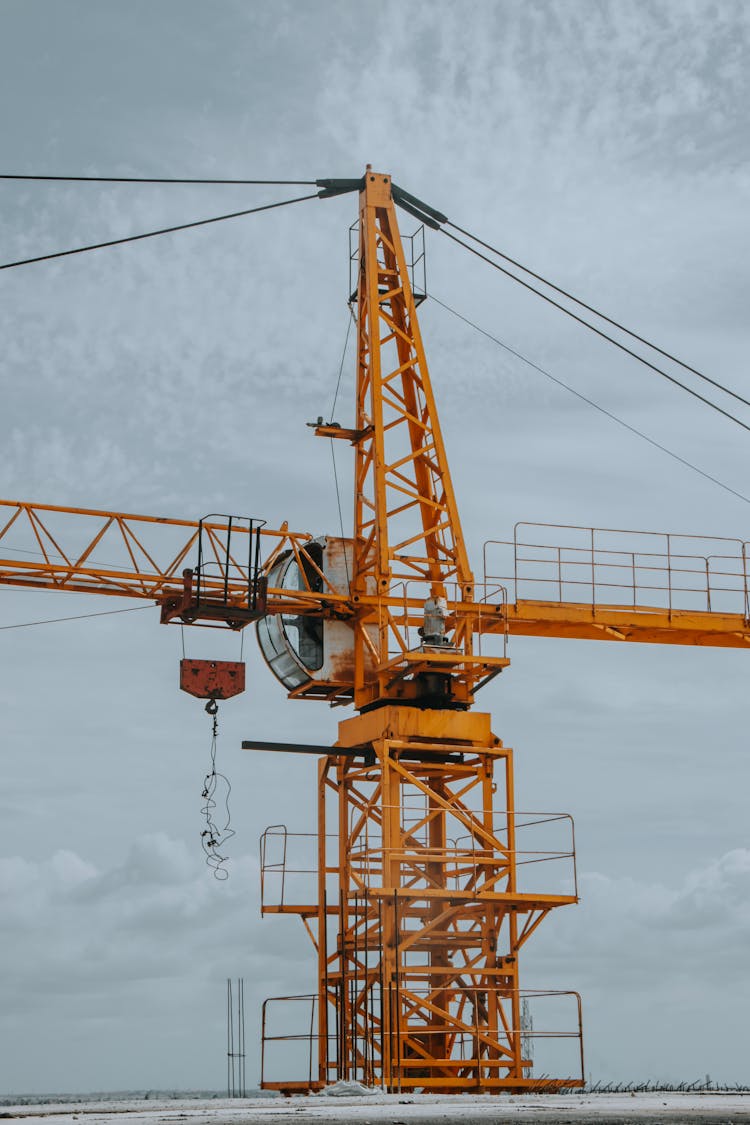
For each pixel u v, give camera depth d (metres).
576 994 54.09
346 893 58.47
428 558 60.84
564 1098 44.91
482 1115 33.19
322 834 59.78
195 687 56.50
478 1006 55.25
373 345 61.19
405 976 55.53
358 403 62.44
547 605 61.75
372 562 60.12
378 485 59.62
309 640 61.22
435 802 58.81
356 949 55.62
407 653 56.81
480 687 59.72
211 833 56.19
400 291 62.56
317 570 60.03
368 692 59.72
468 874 58.19
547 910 56.03
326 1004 58.53
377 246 62.66
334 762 60.22
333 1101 42.41
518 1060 54.56
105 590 57.75
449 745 57.19
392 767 55.94
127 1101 43.81
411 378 62.94
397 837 55.19
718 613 64.44
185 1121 30.02
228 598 57.47
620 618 62.94
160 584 57.94
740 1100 41.34
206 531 58.31
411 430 62.66
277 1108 37.72
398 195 63.41
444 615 58.91
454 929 58.97
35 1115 34.03
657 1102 40.31
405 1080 52.12
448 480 61.16
